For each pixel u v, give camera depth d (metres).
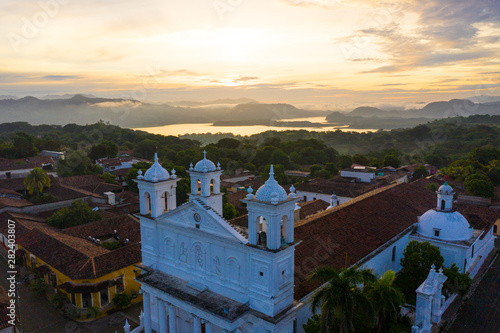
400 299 25.19
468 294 37.72
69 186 79.06
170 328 28.44
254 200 23.38
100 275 36.66
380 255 36.34
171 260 29.91
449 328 32.06
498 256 48.31
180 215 28.30
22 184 76.75
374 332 27.62
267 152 126.00
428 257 34.53
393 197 49.16
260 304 23.97
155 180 29.69
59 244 42.56
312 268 29.86
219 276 26.33
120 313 37.44
